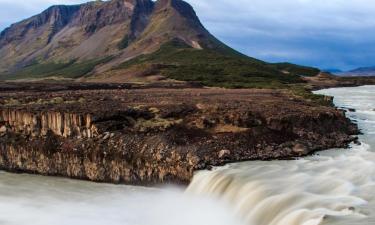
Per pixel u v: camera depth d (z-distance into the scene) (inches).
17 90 4653.1
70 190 2031.3
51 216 1755.7
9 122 2444.6
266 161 1957.4
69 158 2206.0
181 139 2121.1
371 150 2101.4
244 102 3043.8
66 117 2288.4
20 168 2329.0
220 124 2274.9
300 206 1385.3
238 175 1750.7
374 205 1326.3
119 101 3127.5
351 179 1612.9
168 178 1989.4
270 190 1545.3
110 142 2172.7
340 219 1216.8
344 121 2613.2
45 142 2294.5
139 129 2236.7
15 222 1700.3
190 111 2534.5
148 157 2048.5
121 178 2097.7
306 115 2373.3
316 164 1857.8
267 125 2251.5
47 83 6141.7
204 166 1935.3
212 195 1745.8
